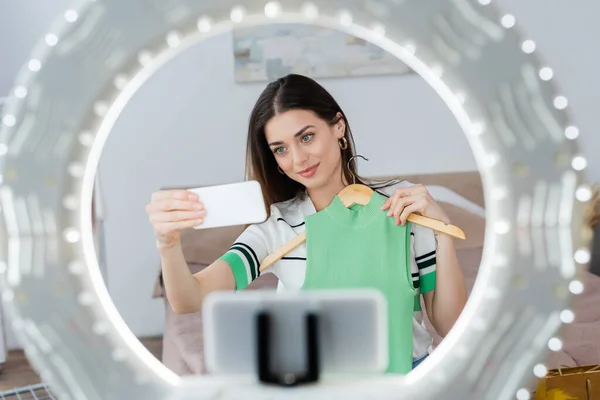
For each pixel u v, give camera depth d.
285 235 1.02
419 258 0.96
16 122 0.58
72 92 0.58
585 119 2.62
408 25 0.60
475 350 0.62
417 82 2.54
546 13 2.55
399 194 0.90
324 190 1.00
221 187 0.71
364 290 0.62
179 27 0.59
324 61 2.47
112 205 2.47
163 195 0.72
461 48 0.60
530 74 0.60
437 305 0.96
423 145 2.58
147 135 2.46
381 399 0.61
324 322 0.61
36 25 2.33
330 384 0.61
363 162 2.57
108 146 2.44
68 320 0.60
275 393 0.61
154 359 0.64
